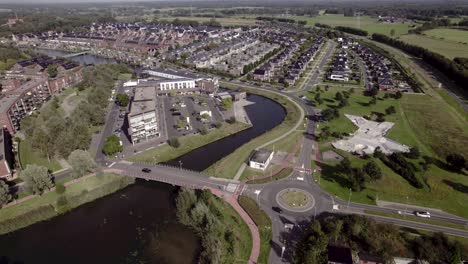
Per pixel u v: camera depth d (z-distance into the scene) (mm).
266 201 129500
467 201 128625
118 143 165375
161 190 142750
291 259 102312
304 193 134250
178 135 188750
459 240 108062
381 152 159500
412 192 134125
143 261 106125
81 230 120875
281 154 166500
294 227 115375
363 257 102562
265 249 106312
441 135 185375
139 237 116562
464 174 146625
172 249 110688
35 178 130500
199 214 117250
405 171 143375
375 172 135875
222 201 128875
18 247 113500
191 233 117500
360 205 126812
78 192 137625
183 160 166250
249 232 113812
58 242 115375
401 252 101562
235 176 147000
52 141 165875
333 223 108688
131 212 129500
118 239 116000
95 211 130625
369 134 188250
